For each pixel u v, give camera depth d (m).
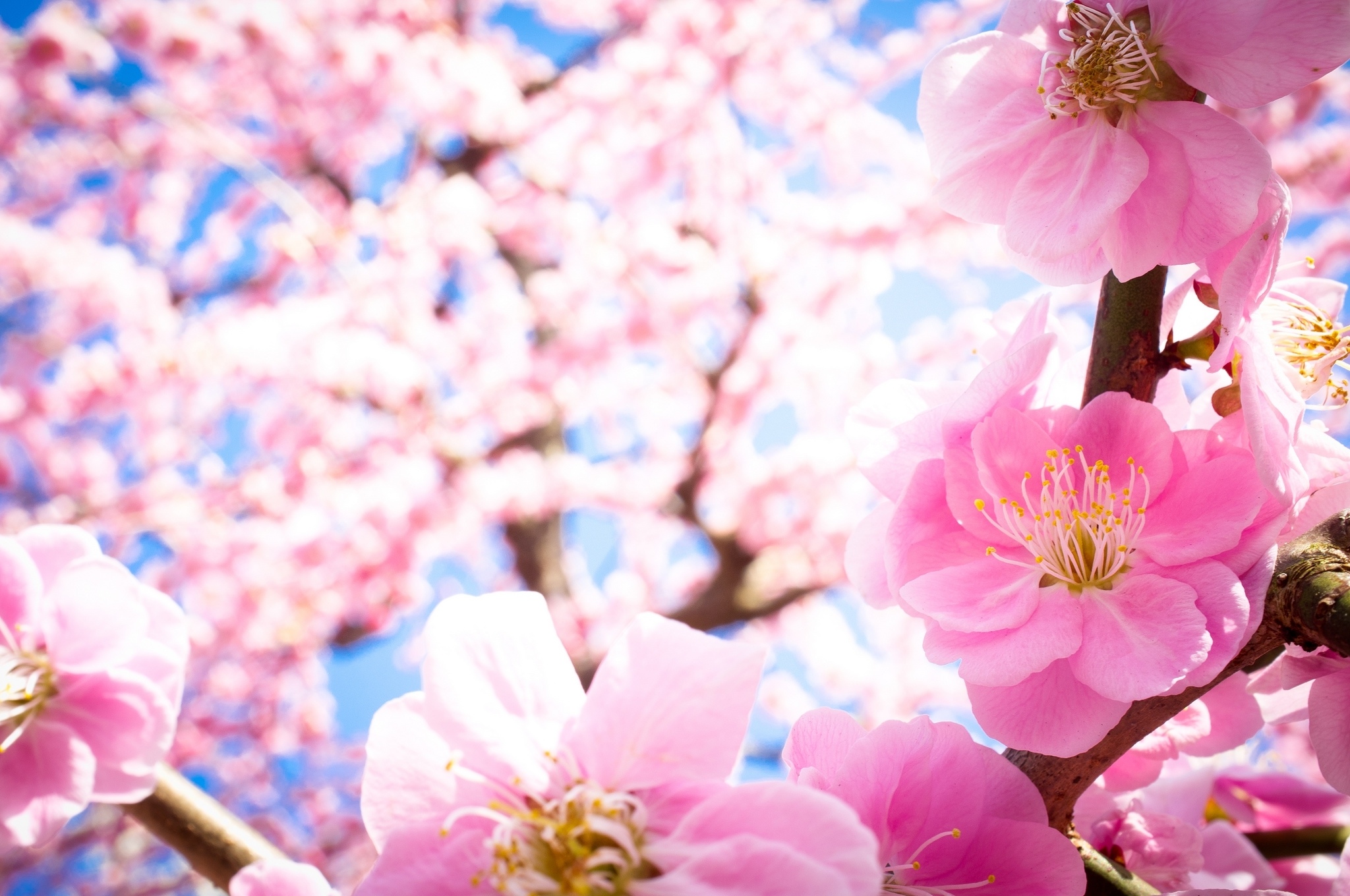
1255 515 0.98
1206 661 0.93
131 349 6.68
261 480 6.31
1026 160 1.13
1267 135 6.69
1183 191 1.05
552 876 0.84
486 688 0.88
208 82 7.84
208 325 6.88
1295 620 0.94
